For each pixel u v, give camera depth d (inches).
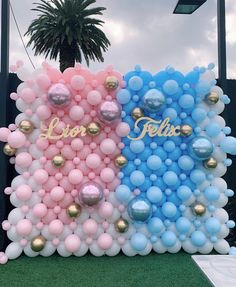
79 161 155.3
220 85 177.8
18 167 156.4
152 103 150.9
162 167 159.6
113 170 158.1
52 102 147.9
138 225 156.6
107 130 156.7
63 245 153.4
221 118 167.6
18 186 153.6
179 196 157.9
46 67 155.3
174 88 154.9
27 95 151.3
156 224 153.9
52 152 154.0
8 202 170.9
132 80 154.0
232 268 89.3
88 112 157.2
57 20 545.0
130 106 159.0
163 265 146.3
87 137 156.5
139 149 155.4
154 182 159.6
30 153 155.7
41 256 155.2
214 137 164.7
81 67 155.9
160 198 155.2
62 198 153.0
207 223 159.6
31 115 156.2
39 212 149.2
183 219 158.2
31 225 151.6
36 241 149.0
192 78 161.0
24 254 157.5
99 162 153.9
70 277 133.4
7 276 134.0
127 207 155.8
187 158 158.9
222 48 178.2
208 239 162.1
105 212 151.5
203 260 95.0
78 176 151.3
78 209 151.5
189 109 162.7
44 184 153.3
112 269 141.6
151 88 158.1
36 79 152.6
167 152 161.0
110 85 152.1
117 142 158.4
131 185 157.9
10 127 155.9
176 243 159.3
